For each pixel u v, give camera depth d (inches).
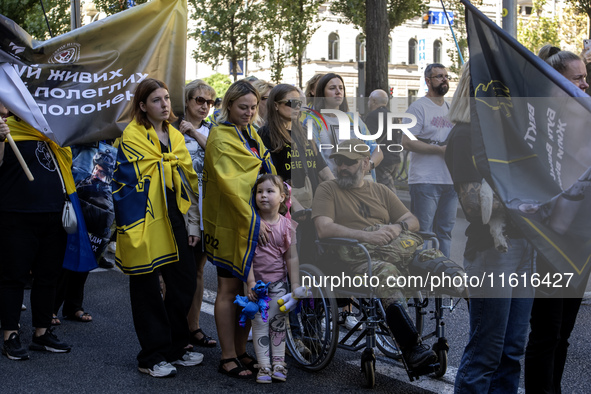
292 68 1553.9
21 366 176.6
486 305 132.6
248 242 165.2
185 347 182.7
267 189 168.6
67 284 220.4
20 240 181.2
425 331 211.8
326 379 170.6
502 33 126.3
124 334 209.8
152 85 172.1
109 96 194.2
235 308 175.9
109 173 216.1
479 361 133.3
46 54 190.1
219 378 170.9
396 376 172.1
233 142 170.4
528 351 139.7
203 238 180.4
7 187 180.1
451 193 137.9
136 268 166.6
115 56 196.1
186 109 208.1
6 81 183.6
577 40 1008.9
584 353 189.5
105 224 215.0
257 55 1008.2
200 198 199.9
